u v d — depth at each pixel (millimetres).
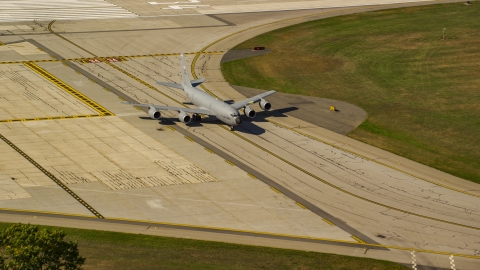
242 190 119938
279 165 130250
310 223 109750
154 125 146750
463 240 106000
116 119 148875
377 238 105812
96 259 94938
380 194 120062
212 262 96062
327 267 96312
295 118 154000
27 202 111875
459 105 163625
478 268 98000
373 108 161250
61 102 157250
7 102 155250
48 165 125562
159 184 120562
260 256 98688
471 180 126375
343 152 136750
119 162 128375
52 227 104312
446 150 138750
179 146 136750
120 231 104438
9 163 125375
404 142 142250
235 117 138875
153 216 109750
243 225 108250
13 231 78312
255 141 140625
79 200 113625
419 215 113312
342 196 119000
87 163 127250
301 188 121438
